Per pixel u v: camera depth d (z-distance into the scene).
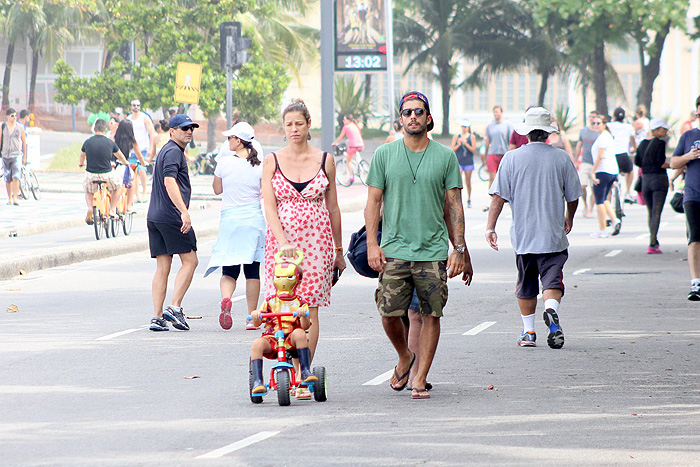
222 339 26.12
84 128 140.50
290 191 19.95
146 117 67.06
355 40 78.12
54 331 27.20
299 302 19.36
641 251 44.50
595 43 132.75
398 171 19.39
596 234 50.38
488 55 148.50
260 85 98.75
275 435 16.86
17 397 19.72
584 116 148.12
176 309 27.50
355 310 30.47
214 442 16.45
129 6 100.31
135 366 22.69
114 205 49.38
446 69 150.62
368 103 144.38
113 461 15.40
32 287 35.50
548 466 15.06
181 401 19.39
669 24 132.88
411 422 17.67
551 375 21.52
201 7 99.69
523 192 24.61
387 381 21.17
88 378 21.47
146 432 17.11
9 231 49.69
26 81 155.38
